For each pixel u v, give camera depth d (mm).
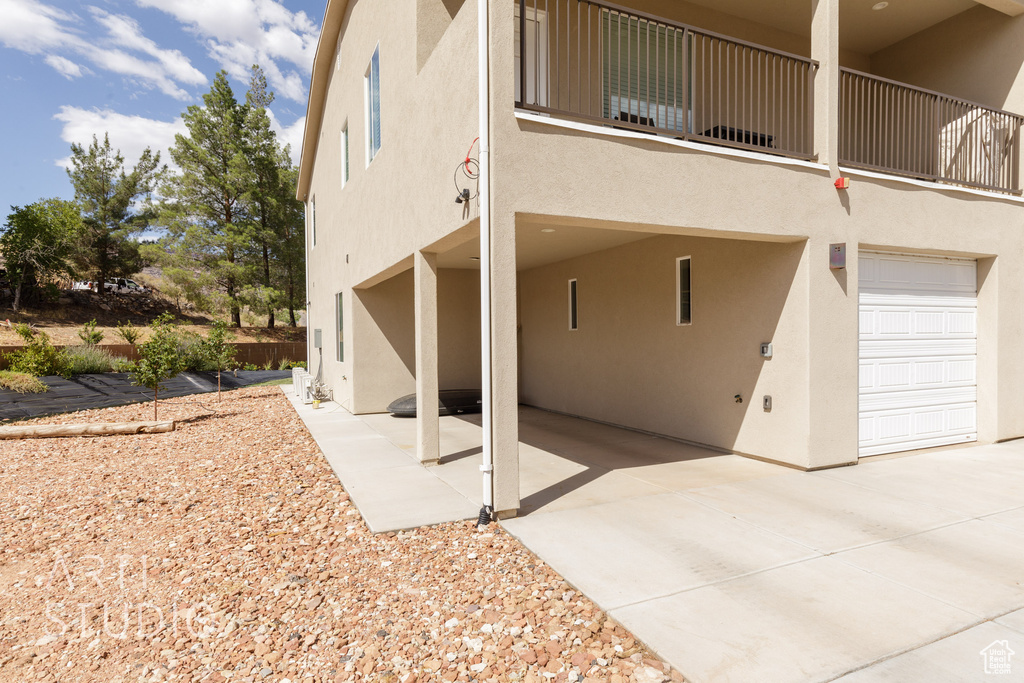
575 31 7375
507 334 4555
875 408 6629
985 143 7574
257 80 34844
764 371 6395
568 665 2639
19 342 22062
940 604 3104
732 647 2691
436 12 6453
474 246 8461
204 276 29094
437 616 3146
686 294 7574
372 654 2789
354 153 10328
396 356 10984
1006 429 7441
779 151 5789
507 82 4539
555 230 7289
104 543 4406
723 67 8391
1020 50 7367
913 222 6605
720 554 3811
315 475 6137
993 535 4113
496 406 4523
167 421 9367
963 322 7379
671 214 5215
